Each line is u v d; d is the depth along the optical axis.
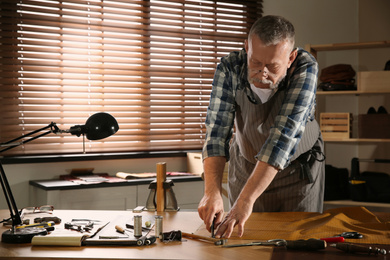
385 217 1.93
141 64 4.00
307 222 1.82
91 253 1.42
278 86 1.92
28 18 3.57
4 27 3.49
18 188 3.54
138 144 4.02
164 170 2.15
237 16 4.41
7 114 3.53
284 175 2.22
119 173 3.66
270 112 2.01
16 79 3.56
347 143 4.53
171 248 1.48
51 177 3.64
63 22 3.71
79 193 3.25
